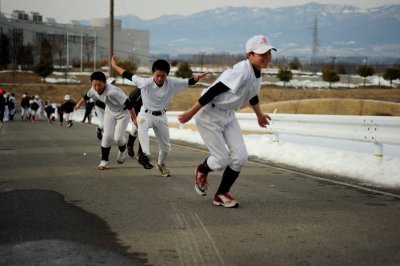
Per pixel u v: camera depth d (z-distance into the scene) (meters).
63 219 5.16
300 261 3.90
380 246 4.29
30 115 34.69
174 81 7.64
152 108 7.74
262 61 5.44
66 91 71.00
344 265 3.81
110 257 3.96
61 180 7.66
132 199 6.23
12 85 71.00
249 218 5.27
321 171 8.79
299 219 5.24
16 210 5.55
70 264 3.77
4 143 14.43
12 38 100.62
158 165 8.14
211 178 7.87
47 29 115.69
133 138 10.55
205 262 3.87
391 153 10.55
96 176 8.08
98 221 5.10
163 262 3.86
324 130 10.20
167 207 5.78
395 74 84.25
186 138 15.64
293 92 68.44
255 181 7.71
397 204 6.05
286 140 13.18
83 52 121.00
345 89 74.69
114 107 8.75
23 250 4.09
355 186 7.30
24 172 8.46
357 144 12.20
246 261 3.89
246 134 15.84
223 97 5.60
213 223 5.05
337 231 4.77
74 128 23.61
